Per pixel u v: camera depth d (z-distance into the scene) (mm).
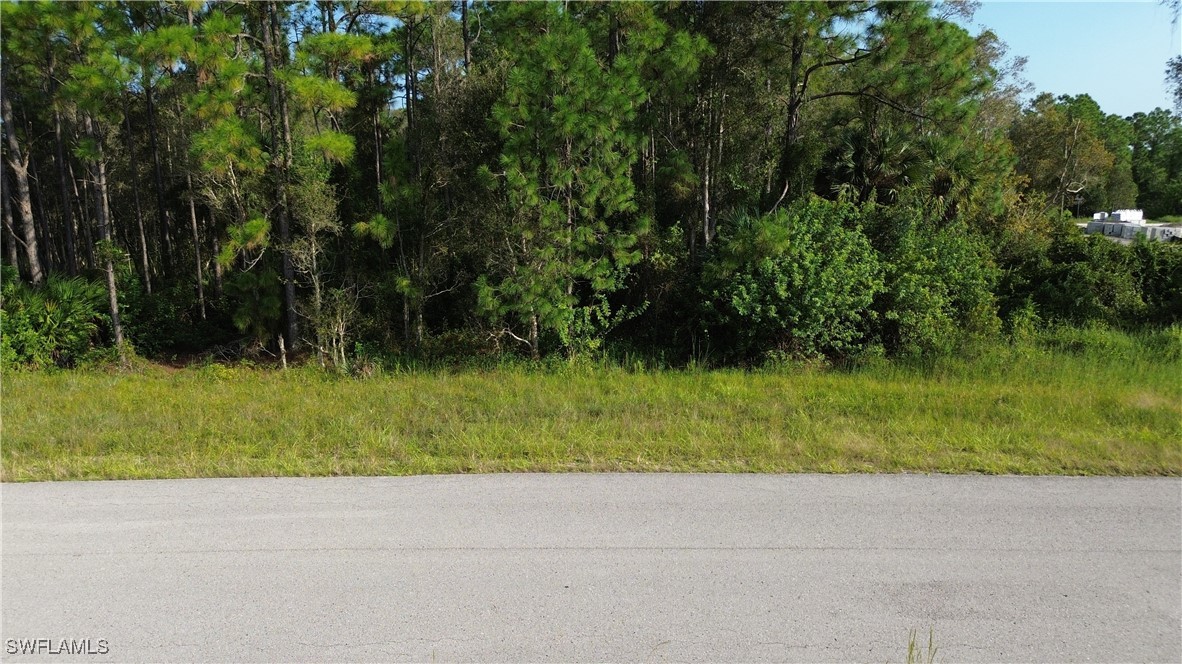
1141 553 4312
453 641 3352
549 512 4859
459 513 4840
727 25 13516
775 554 4254
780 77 15227
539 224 12156
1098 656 3301
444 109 13211
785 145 14945
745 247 12258
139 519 4723
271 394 9180
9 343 13109
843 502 5070
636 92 12195
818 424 7191
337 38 12188
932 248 13484
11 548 4289
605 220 13523
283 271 14906
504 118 11797
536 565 4098
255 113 15797
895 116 15320
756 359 13023
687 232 15352
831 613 3625
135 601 3684
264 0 13297
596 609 3637
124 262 16281
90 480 5473
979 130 22062
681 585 3885
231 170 13039
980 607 3703
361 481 5477
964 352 12148
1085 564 4168
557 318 12148
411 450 6254
